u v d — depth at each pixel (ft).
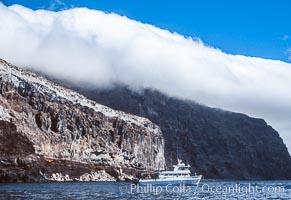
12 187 496.64
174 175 587.68
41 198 347.56
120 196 395.96
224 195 442.91
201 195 431.84
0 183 604.90
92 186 568.41
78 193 424.87
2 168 645.10
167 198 381.81
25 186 526.57
